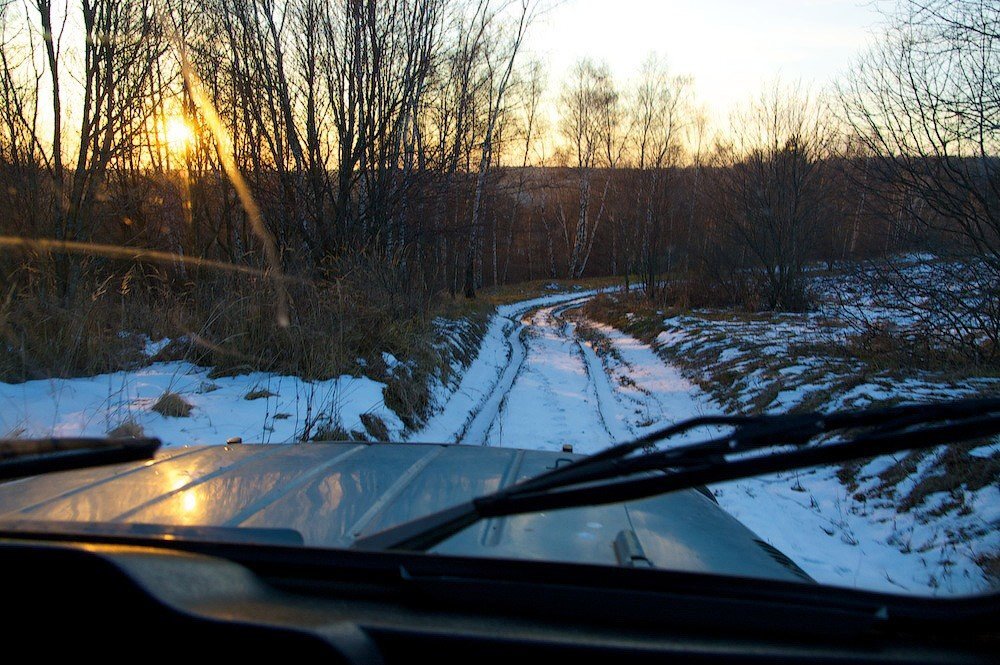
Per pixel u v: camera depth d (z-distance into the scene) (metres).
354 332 10.02
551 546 1.87
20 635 1.39
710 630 1.49
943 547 5.24
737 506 6.54
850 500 6.74
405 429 8.41
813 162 23.06
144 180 16.41
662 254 32.66
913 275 11.81
